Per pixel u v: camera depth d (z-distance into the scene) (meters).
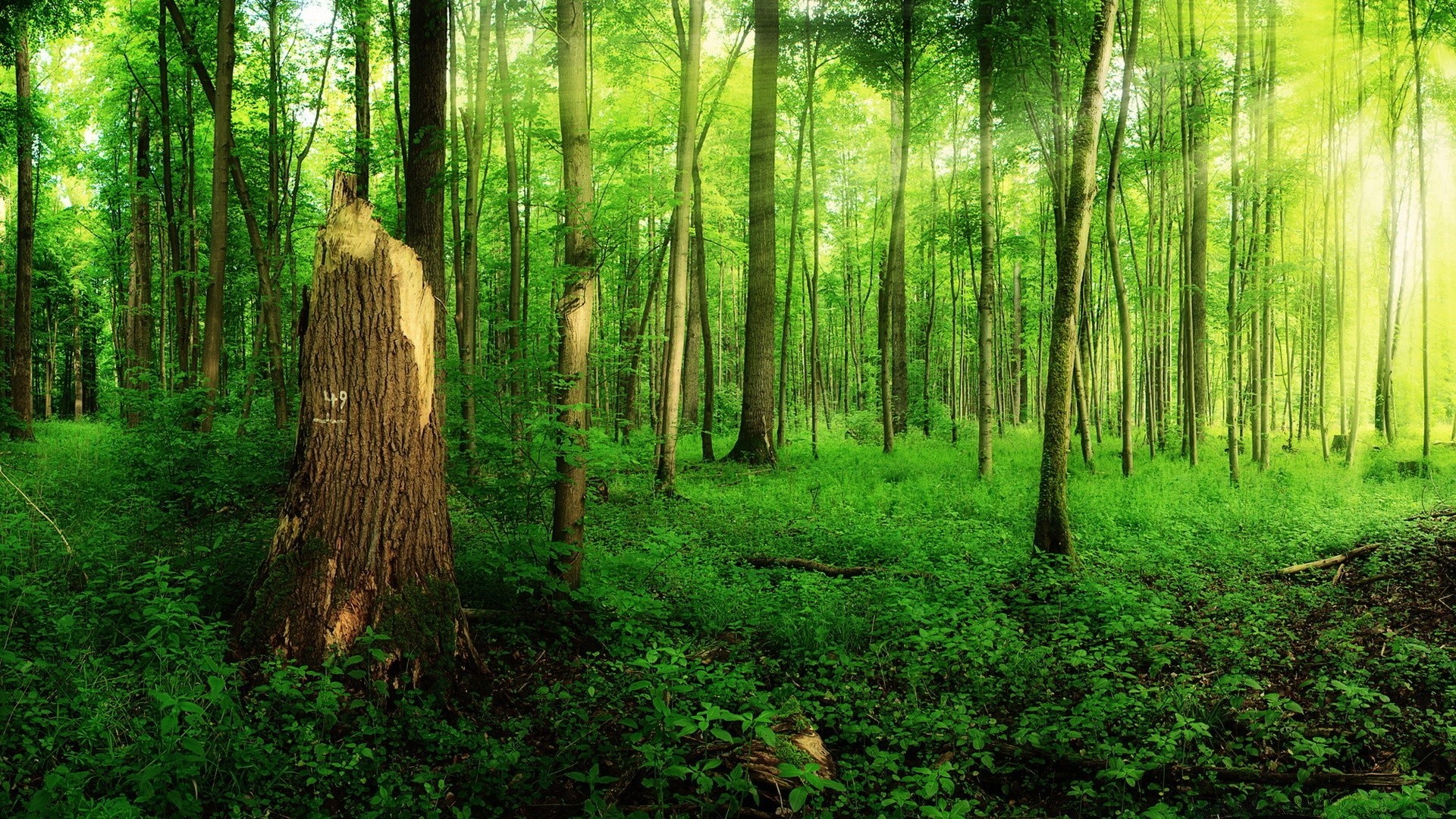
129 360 16.75
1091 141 7.97
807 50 16.17
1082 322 18.66
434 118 10.52
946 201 21.78
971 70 15.27
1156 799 4.13
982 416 14.77
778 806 3.88
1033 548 8.20
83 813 2.87
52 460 12.73
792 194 22.19
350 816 3.56
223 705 3.58
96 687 3.94
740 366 37.28
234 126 16.03
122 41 18.23
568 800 3.86
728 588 7.08
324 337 4.66
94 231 26.62
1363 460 16.34
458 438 6.77
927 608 6.23
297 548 4.57
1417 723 4.62
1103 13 7.93
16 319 18.27
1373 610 6.69
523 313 14.12
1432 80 15.80
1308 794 4.01
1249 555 8.66
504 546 6.01
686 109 12.33
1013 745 4.55
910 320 31.81
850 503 12.06
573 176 6.48
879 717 4.71
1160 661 5.53
